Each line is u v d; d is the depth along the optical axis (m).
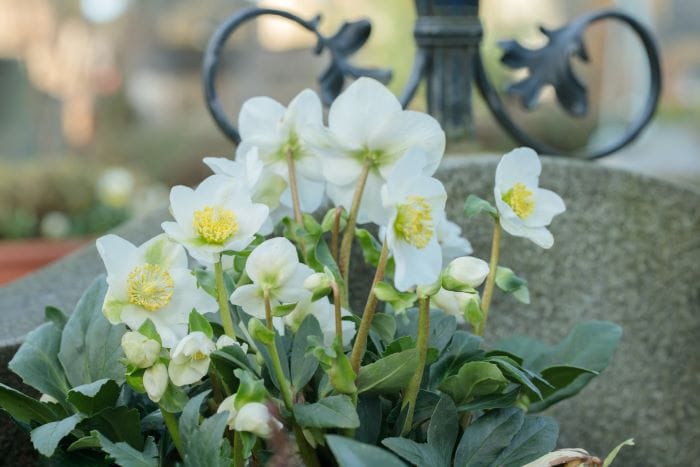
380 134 1.17
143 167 7.04
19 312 1.48
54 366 1.25
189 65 10.05
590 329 1.33
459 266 1.15
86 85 9.19
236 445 1.16
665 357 1.59
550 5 8.41
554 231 1.56
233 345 1.16
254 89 9.35
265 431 1.11
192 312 1.16
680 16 10.74
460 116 1.58
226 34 1.51
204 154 7.07
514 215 1.20
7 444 1.38
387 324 1.19
